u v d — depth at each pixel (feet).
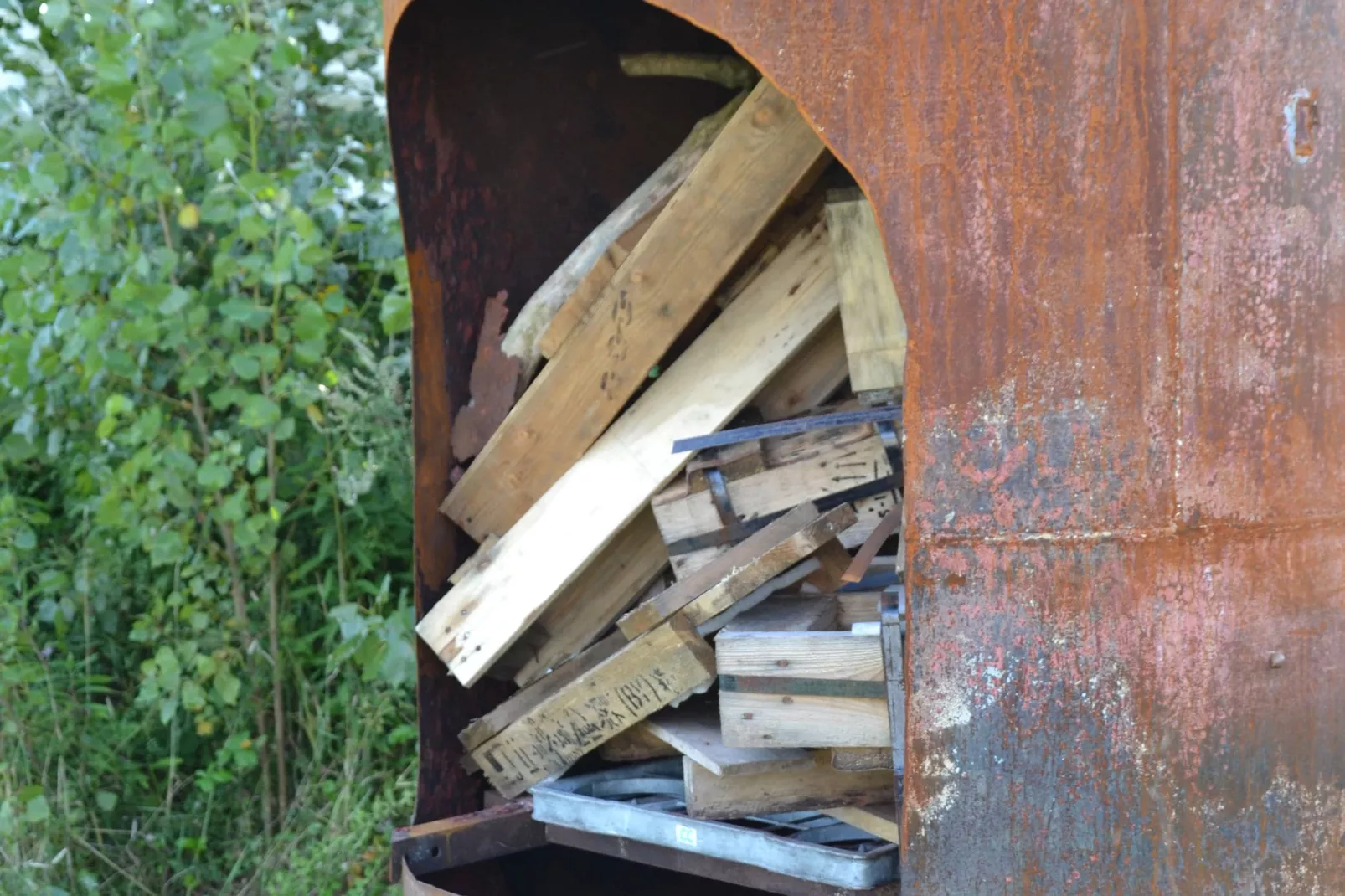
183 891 13.76
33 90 14.73
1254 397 7.02
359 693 14.79
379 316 16.11
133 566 15.46
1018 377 6.91
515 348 10.53
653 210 9.95
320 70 16.35
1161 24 6.68
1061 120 6.75
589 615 10.57
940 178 6.91
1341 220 7.12
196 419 15.46
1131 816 6.98
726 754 8.41
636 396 10.55
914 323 7.02
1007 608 7.02
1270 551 7.14
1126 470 6.89
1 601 14.65
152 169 13.82
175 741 14.93
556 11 11.04
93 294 15.05
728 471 9.21
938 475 7.06
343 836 13.23
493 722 10.17
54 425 15.62
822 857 8.00
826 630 8.51
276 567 14.80
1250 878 7.18
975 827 7.14
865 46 6.94
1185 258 6.82
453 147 10.84
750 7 7.10
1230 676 7.09
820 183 9.73
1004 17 6.73
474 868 10.82
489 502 10.55
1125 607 6.94
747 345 9.54
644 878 11.59
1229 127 6.81
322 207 14.69
